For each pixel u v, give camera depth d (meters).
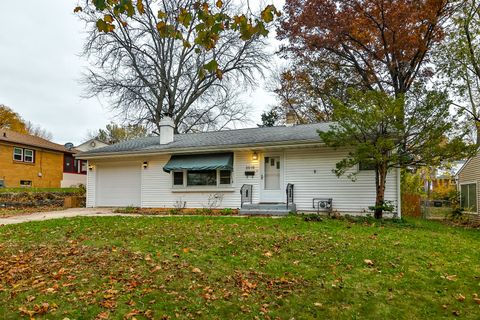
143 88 27.33
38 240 8.59
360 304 4.98
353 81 24.88
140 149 17.52
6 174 25.52
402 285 5.63
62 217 13.40
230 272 6.15
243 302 4.98
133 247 7.71
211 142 16.73
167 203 17.23
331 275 6.04
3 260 6.80
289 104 30.45
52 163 30.16
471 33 15.75
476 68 15.78
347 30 21.22
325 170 14.42
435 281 5.82
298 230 9.63
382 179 12.07
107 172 19.34
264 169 15.53
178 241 8.27
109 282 5.55
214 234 9.05
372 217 12.48
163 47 27.34
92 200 19.34
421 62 21.06
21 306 4.64
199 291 5.31
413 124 11.12
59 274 5.87
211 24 4.35
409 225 11.46
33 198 20.97
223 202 16.08
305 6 22.14
